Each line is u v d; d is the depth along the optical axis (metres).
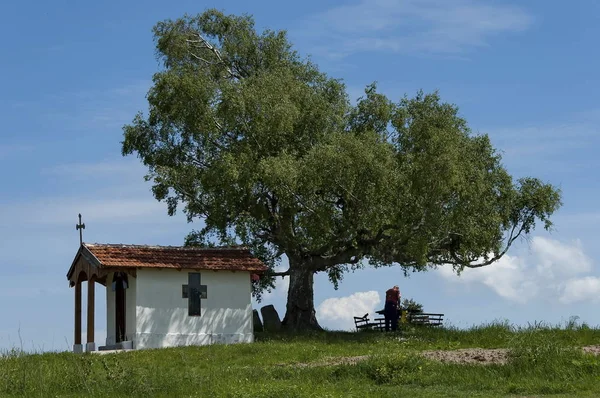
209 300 35.84
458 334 35.84
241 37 42.91
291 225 40.94
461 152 37.94
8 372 23.36
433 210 37.47
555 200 42.44
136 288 34.62
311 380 22.48
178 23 43.22
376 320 41.91
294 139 40.00
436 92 38.62
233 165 37.12
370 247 40.19
